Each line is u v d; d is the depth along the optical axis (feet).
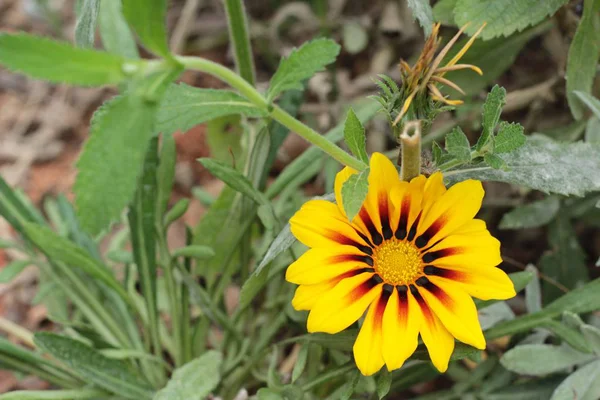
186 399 1.56
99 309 1.85
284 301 1.80
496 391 1.70
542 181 1.44
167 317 2.10
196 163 2.42
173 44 2.57
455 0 1.76
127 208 1.77
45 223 1.94
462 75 1.86
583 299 1.57
